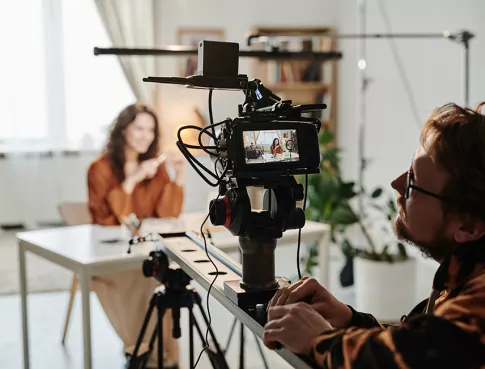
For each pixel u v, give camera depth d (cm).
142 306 277
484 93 391
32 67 604
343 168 616
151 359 285
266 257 121
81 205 348
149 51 186
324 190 389
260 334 106
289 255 503
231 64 128
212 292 130
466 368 76
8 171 612
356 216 382
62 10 603
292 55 259
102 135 625
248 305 118
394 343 81
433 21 447
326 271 298
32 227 622
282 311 100
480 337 78
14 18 593
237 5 628
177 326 192
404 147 493
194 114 594
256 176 113
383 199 519
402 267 346
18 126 607
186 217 325
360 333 88
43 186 621
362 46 566
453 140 91
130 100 627
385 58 522
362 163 446
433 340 78
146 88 602
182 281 185
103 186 311
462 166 90
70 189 627
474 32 399
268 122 114
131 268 240
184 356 301
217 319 358
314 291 117
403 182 105
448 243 98
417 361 78
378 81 536
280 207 119
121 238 273
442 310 85
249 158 112
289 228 122
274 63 629
